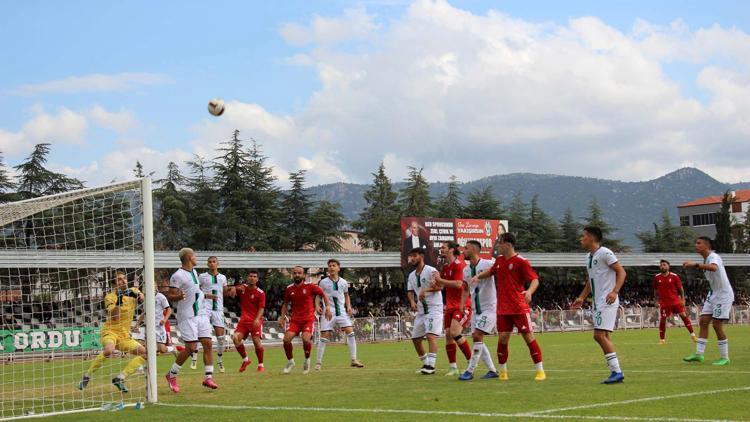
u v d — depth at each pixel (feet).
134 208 42.60
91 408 38.17
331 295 61.41
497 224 146.92
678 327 147.13
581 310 141.69
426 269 50.75
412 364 62.49
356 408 33.27
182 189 183.32
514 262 43.47
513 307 43.42
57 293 71.82
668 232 272.10
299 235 196.24
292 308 57.41
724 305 51.70
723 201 268.62
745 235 290.97
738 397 33.37
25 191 160.97
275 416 31.78
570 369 51.11
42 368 67.15
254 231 183.01
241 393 42.19
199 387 47.16
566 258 160.76
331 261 61.62
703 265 51.55
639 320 142.92
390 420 29.37
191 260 45.57
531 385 40.32
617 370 40.04
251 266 117.91
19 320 73.87
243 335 61.52
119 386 43.21
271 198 189.06
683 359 55.88
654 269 228.22
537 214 240.32
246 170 188.34
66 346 71.92
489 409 31.37
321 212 198.39
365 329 117.91
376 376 50.16
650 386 38.11
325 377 51.03
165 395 43.06
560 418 28.32
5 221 49.55
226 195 187.01
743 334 101.91
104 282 67.72
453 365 49.21
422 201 225.76
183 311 45.11
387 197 223.71
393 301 140.77
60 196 42.16
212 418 32.04
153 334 39.65
